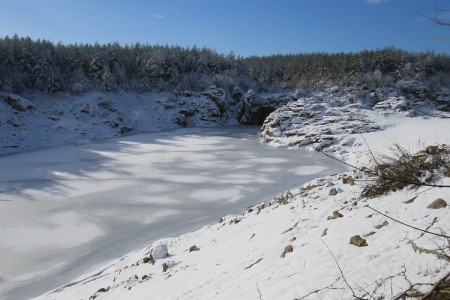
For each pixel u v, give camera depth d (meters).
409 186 7.22
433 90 72.88
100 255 17.45
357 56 98.00
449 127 49.31
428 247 4.73
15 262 16.86
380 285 4.15
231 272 7.00
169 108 78.19
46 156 45.44
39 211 24.20
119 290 9.18
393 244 5.25
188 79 87.50
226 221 13.85
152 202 26.06
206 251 9.85
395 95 72.06
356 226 6.43
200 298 6.27
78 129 62.34
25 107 62.47
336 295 4.43
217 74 93.94
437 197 6.18
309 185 13.51
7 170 37.31
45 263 16.77
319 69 95.44
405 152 8.11
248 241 8.94
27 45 72.56
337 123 55.38
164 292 7.41
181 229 20.42
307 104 64.12
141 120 73.69
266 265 6.50
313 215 8.50
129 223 21.84
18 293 14.14
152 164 39.78
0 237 19.72
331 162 39.84
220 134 64.12
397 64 91.56
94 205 25.47
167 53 91.56
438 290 3.40
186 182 31.80
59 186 30.72
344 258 5.40
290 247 6.69
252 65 103.06
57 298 11.52
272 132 57.19
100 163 40.56
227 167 37.91
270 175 34.12
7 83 64.25
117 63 82.88
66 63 77.81
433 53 92.25
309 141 50.19
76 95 71.31
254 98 80.06
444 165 7.30
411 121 56.06
